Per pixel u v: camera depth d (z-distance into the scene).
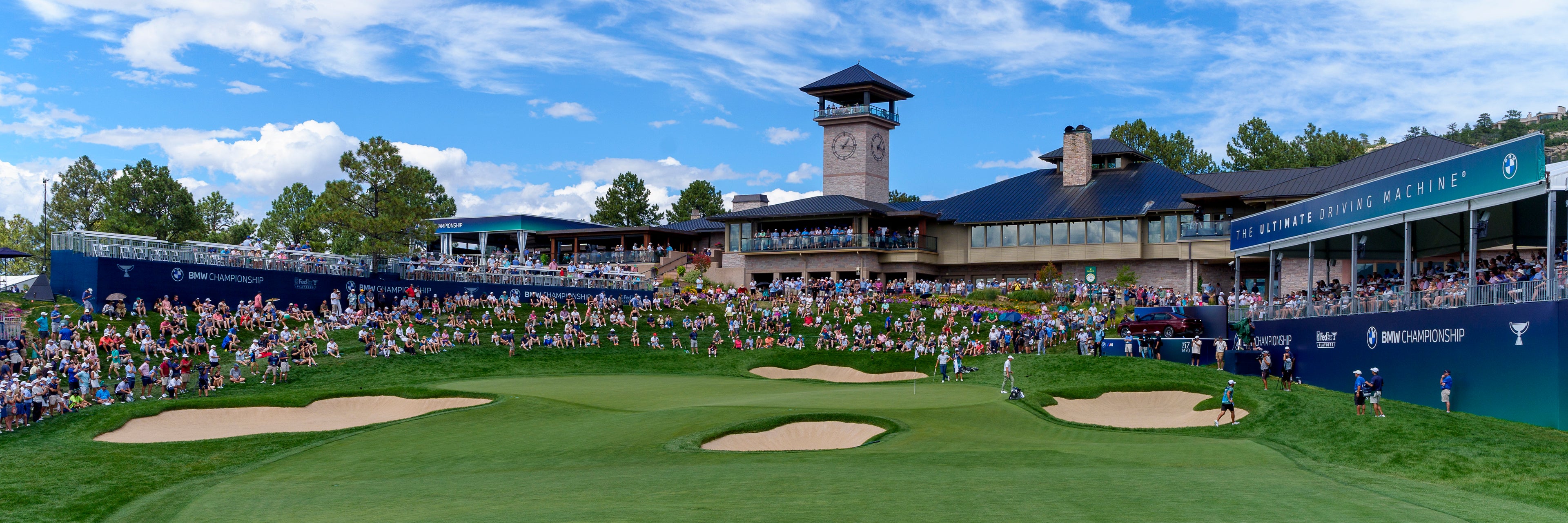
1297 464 29.36
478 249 108.75
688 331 67.06
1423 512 21.33
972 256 85.25
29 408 37.56
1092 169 88.25
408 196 90.31
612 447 32.12
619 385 48.84
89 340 47.44
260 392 46.34
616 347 62.50
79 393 40.97
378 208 88.81
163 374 44.34
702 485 24.44
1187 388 44.22
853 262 84.69
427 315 64.62
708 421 35.34
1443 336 39.28
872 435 34.22
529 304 71.00
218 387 46.22
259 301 57.81
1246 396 41.31
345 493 26.00
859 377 56.44
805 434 35.00
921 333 61.47
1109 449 31.75
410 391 43.88
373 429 37.78
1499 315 36.28
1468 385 37.81
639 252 91.75
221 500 26.22
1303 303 49.53
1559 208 42.69
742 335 65.50
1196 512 20.17
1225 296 67.69
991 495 22.16
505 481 26.64
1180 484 23.94
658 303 72.81
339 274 64.56
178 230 94.19
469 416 39.56
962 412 38.31
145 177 93.12
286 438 36.41
